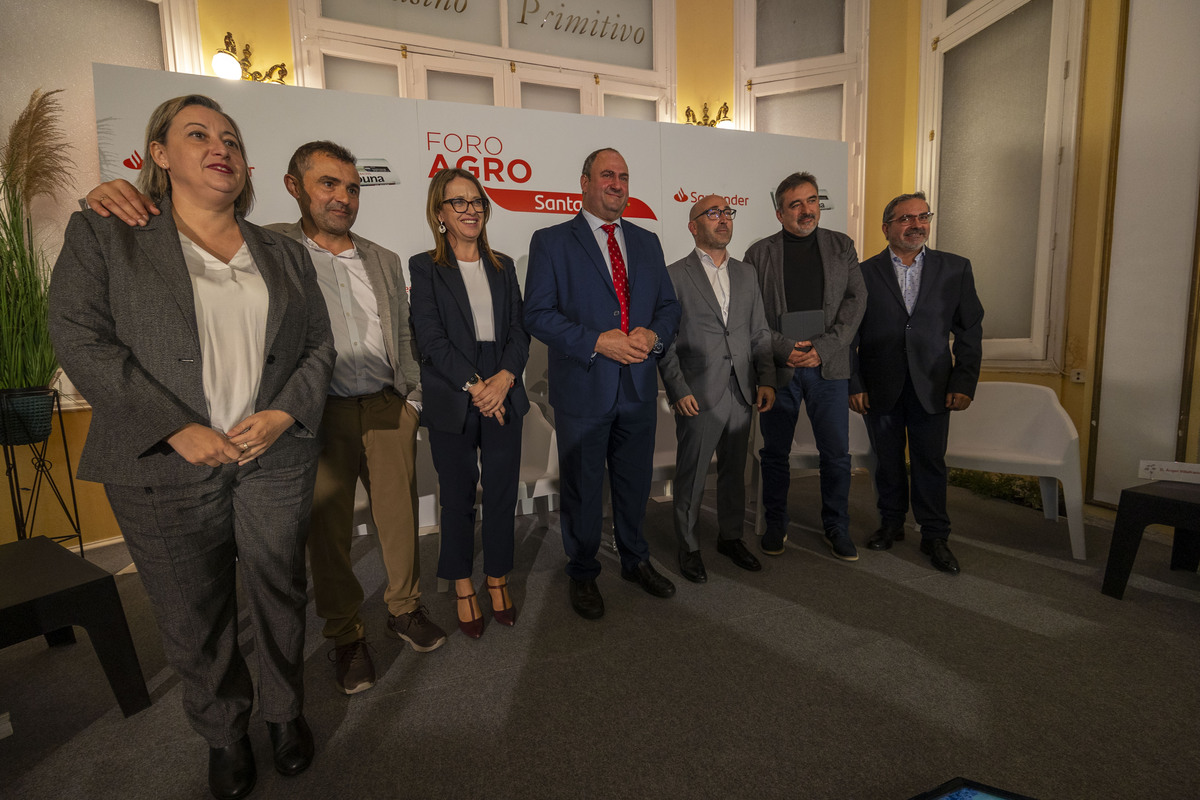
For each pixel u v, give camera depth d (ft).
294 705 4.42
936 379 7.92
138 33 11.00
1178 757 4.33
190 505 3.74
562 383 6.74
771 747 4.51
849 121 15.44
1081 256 10.53
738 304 7.73
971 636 6.15
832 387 8.08
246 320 3.93
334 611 5.44
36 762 4.63
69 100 10.16
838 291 8.09
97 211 3.54
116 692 5.15
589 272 6.62
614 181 6.56
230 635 4.15
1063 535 9.20
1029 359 11.59
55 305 3.38
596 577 7.45
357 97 9.46
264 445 3.77
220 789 4.11
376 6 13.56
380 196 9.66
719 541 8.48
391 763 4.43
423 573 8.38
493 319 6.23
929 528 8.12
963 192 13.20
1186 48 8.79
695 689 5.30
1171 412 9.13
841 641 6.09
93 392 3.35
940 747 4.48
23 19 9.76
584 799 4.04
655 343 6.61
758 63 16.14
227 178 3.78
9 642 4.62
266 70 12.51
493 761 4.43
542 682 5.45
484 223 6.28
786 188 8.14
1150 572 7.73
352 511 5.58
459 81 14.43
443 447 6.07
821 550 8.77
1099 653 5.77
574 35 15.31
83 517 10.26
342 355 5.49
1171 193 9.05
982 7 12.44
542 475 8.85
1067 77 10.68
